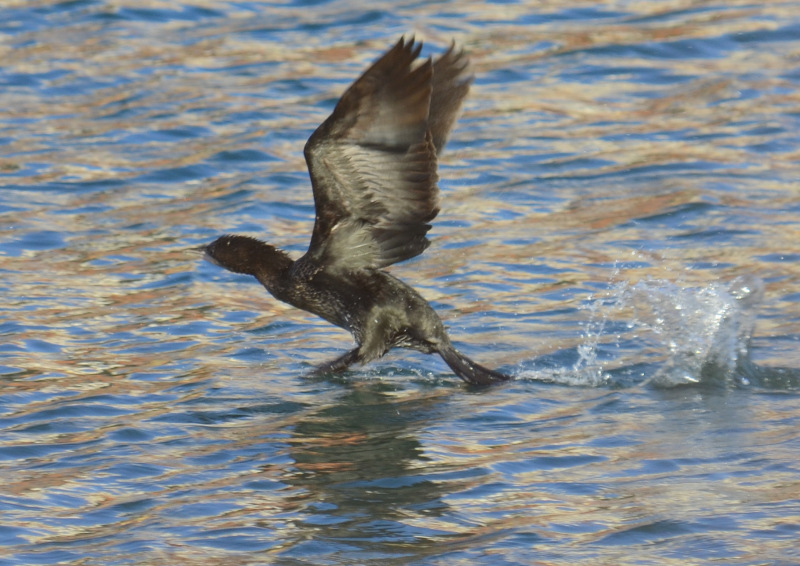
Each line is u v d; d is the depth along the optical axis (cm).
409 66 974
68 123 2053
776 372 1186
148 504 930
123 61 2300
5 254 1586
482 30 2403
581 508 900
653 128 2008
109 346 1308
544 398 1147
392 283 1163
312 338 1341
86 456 1023
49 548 859
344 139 1026
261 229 1675
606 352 1267
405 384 1202
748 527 856
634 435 1038
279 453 1025
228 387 1191
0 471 993
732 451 988
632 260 1541
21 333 1332
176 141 1981
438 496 930
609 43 2331
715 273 1485
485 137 1989
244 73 2242
